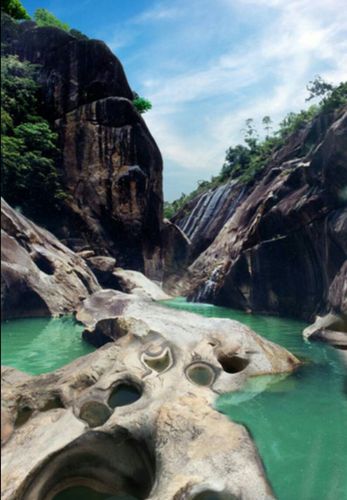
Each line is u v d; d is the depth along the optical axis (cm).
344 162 1243
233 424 375
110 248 1816
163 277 2417
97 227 1691
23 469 299
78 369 455
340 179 1263
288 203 1555
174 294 2450
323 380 535
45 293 967
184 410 383
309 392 484
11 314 796
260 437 360
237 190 4069
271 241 1571
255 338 602
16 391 386
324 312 1180
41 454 316
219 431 359
